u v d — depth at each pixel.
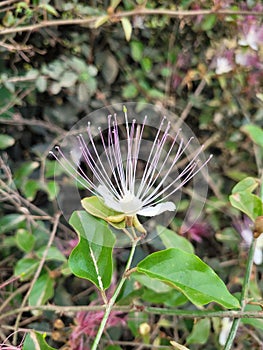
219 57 0.31
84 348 0.25
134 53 0.30
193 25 0.30
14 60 0.28
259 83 0.31
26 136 0.29
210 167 0.31
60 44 0.29
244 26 0.30
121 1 0.29
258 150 0.30
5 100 0.28
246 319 0.18
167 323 0.26
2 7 0.28
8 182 0.27
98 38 0.30
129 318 0.24
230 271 0.30
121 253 0.27
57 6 0.28
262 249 0.27
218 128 0.32
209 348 0.27
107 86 0.30
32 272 0.24
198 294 0.15
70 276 0.28
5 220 0.26
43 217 0.26
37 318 0.26
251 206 0.18
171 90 0.31
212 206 0.30
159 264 0.15
